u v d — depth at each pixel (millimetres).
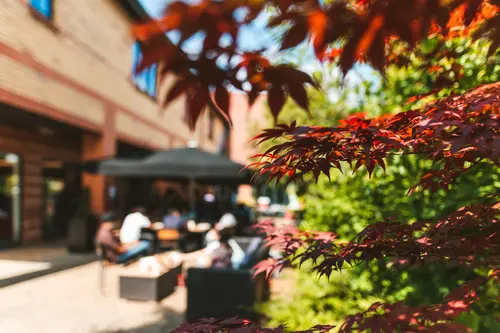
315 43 732
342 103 5680
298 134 1425
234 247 7012
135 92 15273
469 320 2377
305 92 796
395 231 1877
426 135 1664
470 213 1830
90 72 11633
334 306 4070
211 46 675
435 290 3531
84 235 9680
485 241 1749
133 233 7980
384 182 4086
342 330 1402
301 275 4773
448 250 1826
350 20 688
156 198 15523
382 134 1569
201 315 4750
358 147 1620
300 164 1725
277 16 670
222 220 9297
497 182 3084
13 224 10898
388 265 3779
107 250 6504
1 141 10102
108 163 8969
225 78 750
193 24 622
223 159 9266
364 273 4113
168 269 6445
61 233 13305
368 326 1326
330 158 1698
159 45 631
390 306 1438
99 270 8141
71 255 9422
